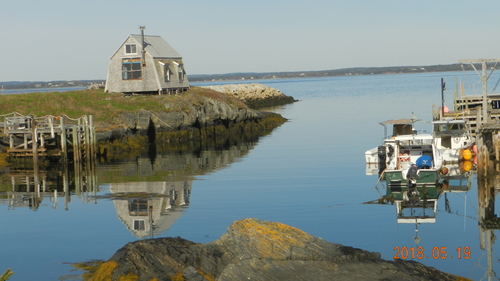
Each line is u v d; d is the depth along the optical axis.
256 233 16.25
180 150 46.19
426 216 22.83
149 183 30.86
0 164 38.53
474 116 41.81
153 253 15.20
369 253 15.51
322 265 14.65
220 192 27.95
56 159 40.22
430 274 14.62
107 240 19.89
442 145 35.41
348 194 27.16
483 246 18.78
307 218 22.56
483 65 34.47
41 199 27.31
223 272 14.10
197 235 20.09
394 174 28.52
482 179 29.70
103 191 28.84
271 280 13.81
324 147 45.34
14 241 20.00
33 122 37.25
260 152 43.78
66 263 17.41
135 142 47.88
